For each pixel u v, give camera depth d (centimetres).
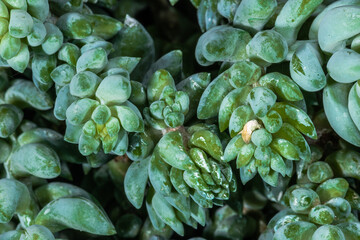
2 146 36
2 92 36
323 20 32
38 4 32
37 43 33
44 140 36
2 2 32
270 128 32
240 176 33
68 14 34
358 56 31
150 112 33
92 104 32
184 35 41
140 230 37
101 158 34
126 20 35
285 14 32
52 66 33
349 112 32
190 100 34
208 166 32
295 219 34
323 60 33
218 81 33
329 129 36
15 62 33
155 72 33
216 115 34
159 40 40
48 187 35
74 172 38
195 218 34
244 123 32
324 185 34
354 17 31
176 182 32
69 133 33
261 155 32
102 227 34
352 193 34
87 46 33
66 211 34
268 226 35
